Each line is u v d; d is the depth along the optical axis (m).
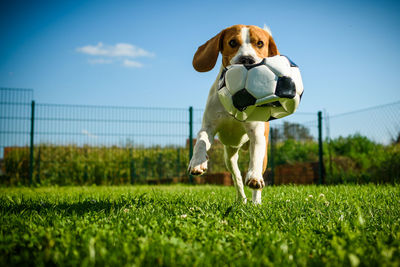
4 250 1.73
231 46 3.15
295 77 2.50
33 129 10.13
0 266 1.48
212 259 1.58
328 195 4.08
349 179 8.35
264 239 1.90
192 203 3.29
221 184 9.65
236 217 2.51
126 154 11.08
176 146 11.17
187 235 1.99
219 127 3.20
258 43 3.14
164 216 2.58
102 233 1.94
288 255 1.64
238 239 1.96
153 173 11.22
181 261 1.52
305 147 10.61
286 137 10.28
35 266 1.53
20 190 7.42
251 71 2.48
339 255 1.56
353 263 1.46
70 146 10.96
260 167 2.90
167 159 11.22
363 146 10.19
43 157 10.73
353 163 9.33
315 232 2.19
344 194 4.20
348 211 2.74
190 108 10.77
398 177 7.54
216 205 3.11
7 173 10.41
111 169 10.93
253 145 3.00
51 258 1.59
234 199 4.17
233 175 3.79
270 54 3.42
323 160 9.95
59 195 4.85
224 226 2.29
